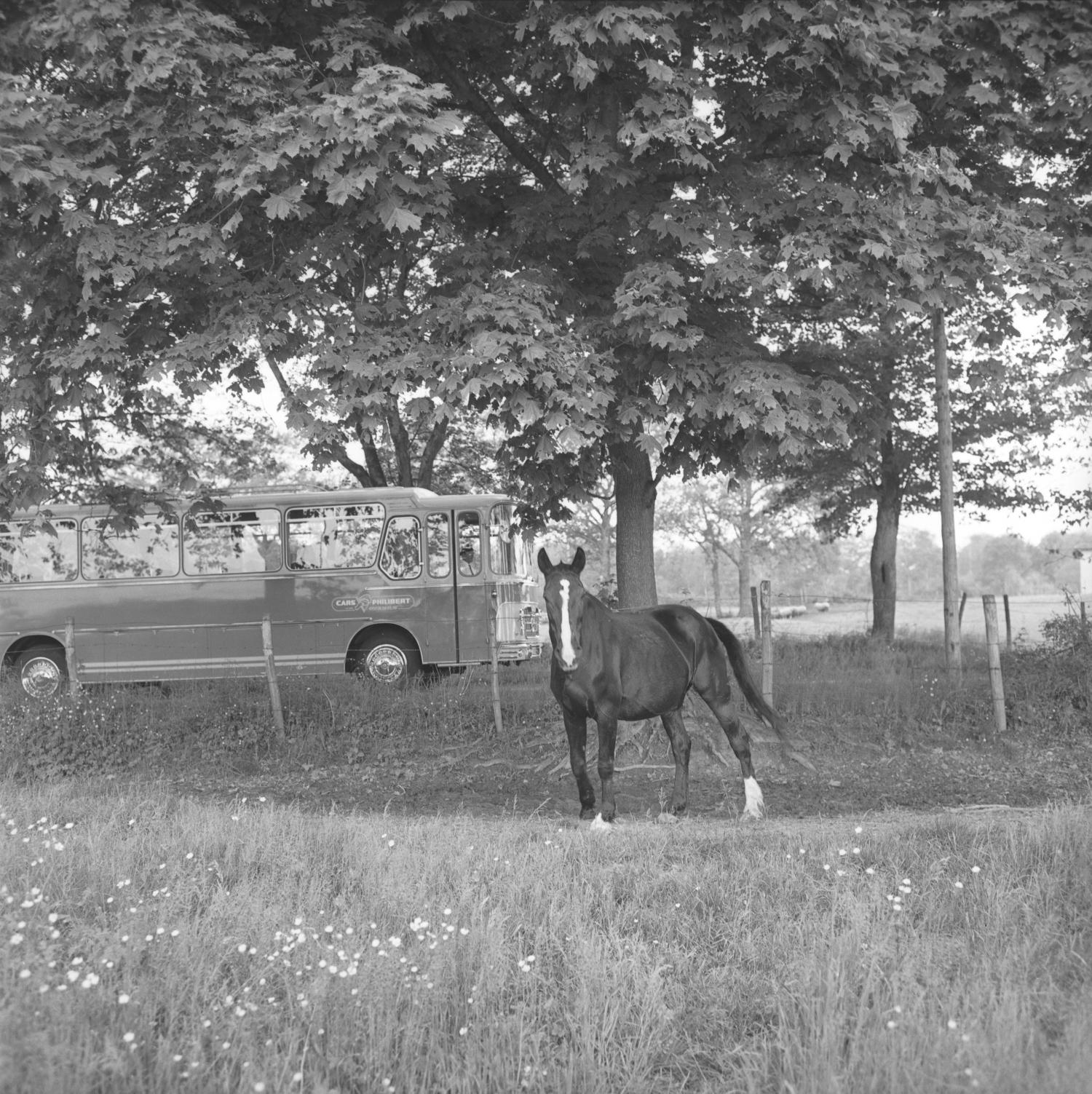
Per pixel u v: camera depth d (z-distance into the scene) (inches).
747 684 421.4
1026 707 548.7
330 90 386.0
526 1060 167.9
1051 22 417.1
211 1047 167.2
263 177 366.3
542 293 401.4
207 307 418.0
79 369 406.9
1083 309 401.7
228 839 306.2
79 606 868.0
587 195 441.4
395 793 460.1
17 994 170.4
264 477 1076.5
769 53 382.6
